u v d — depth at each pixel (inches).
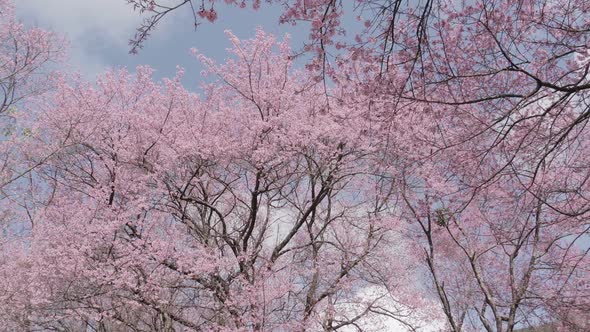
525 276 420.8
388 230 526.3
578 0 246.8
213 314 433.4
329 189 501.0
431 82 215.9
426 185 423.2
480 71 263.0
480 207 348.8
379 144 400.8
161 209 458.0
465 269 543.8
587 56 232.1
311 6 203.5
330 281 498.0
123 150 478.0
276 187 491.5
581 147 296.5
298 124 468.4
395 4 181.5
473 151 277.0
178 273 449.1
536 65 260.2
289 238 488.1
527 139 255.0
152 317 441.7
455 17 254.5
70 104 486.0
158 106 505.4
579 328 424.5
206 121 509.7
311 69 224.1
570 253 420.5
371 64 231.5
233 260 447.5
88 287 427.2
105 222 446.0
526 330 448.8
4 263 455.8
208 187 525.7
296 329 430.3
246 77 489.4
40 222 450.9
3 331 418.0
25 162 481.7
